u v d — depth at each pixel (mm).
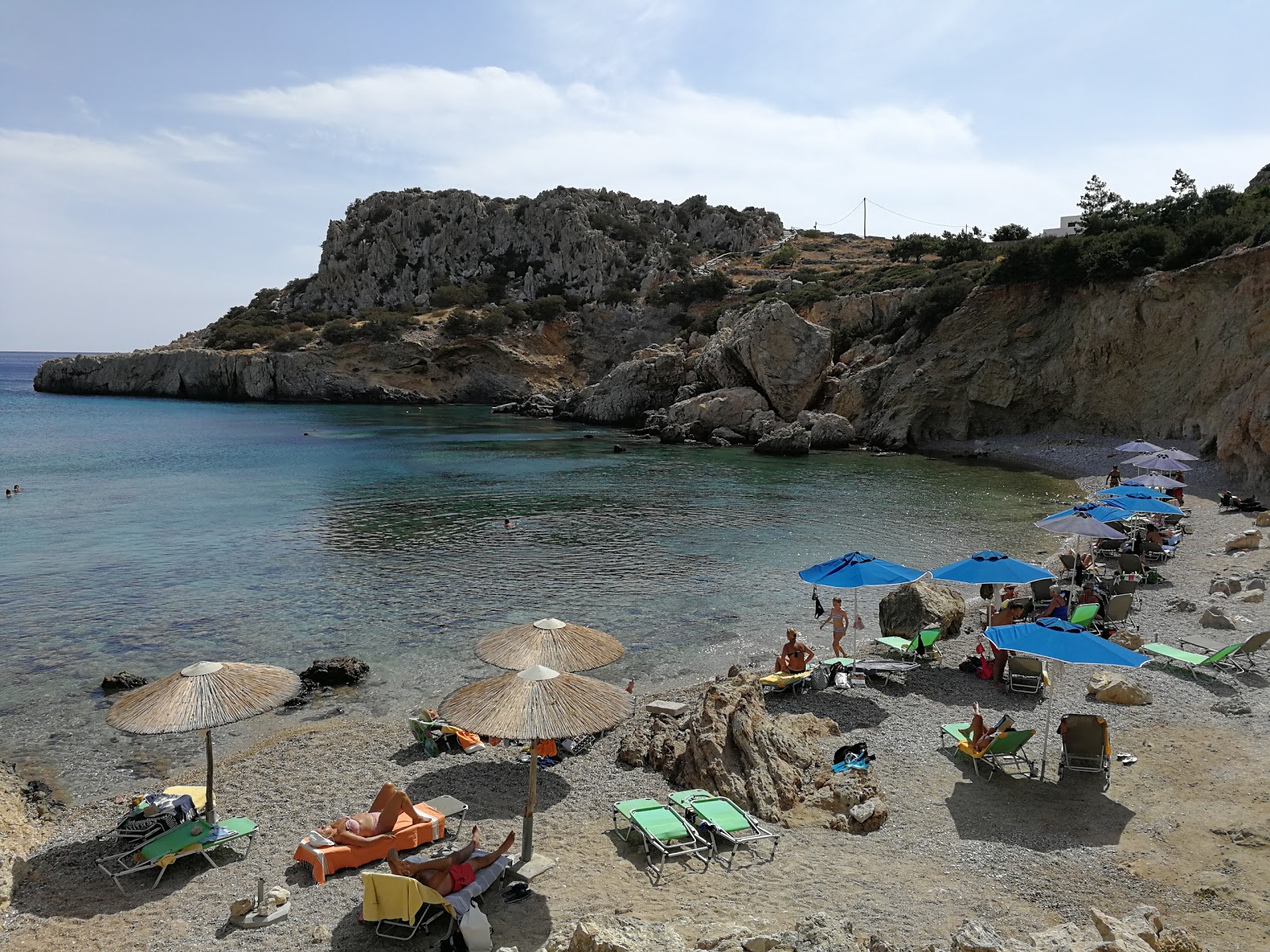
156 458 59438
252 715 10945
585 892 9492
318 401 121438
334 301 149000
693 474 51188
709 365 81500
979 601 23484
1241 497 34906
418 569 27453
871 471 52000
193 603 23672
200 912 9492
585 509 38844
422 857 10406
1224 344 47000
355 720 15945
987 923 7941
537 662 11922
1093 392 59812
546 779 12859
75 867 10609
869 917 8758
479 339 122312
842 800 11445
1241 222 53219
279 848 10930
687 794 11281
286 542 31719
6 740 15141
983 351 65875
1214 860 9680
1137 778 11969
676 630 21234
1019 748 12664
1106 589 22797
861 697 15852
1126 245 59344
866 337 85938
